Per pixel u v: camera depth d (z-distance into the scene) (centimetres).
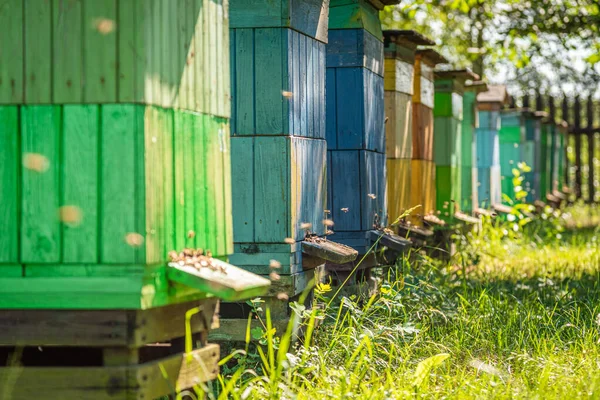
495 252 1283
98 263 416
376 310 718
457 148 1259
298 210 645
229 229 500
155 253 421
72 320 421
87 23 416
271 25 629
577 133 2534
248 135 632
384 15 2036
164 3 430
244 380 564
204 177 471
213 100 483
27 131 421
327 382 524
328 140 817
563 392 520
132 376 419
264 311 620
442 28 2231
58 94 418
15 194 422
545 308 794
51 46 418
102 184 416
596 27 1495
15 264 423
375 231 833
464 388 534
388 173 949
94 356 476
